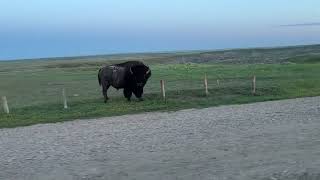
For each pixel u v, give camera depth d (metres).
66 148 19.31
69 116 30.30
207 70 81.00
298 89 42.88
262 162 14.55
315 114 27.03
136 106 33.47
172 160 15.70
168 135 21.41
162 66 118.19
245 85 43.66
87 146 19.53
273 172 13.19
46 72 106.94
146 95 38.03
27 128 26.69
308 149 16.34
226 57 191.38
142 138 20.92
